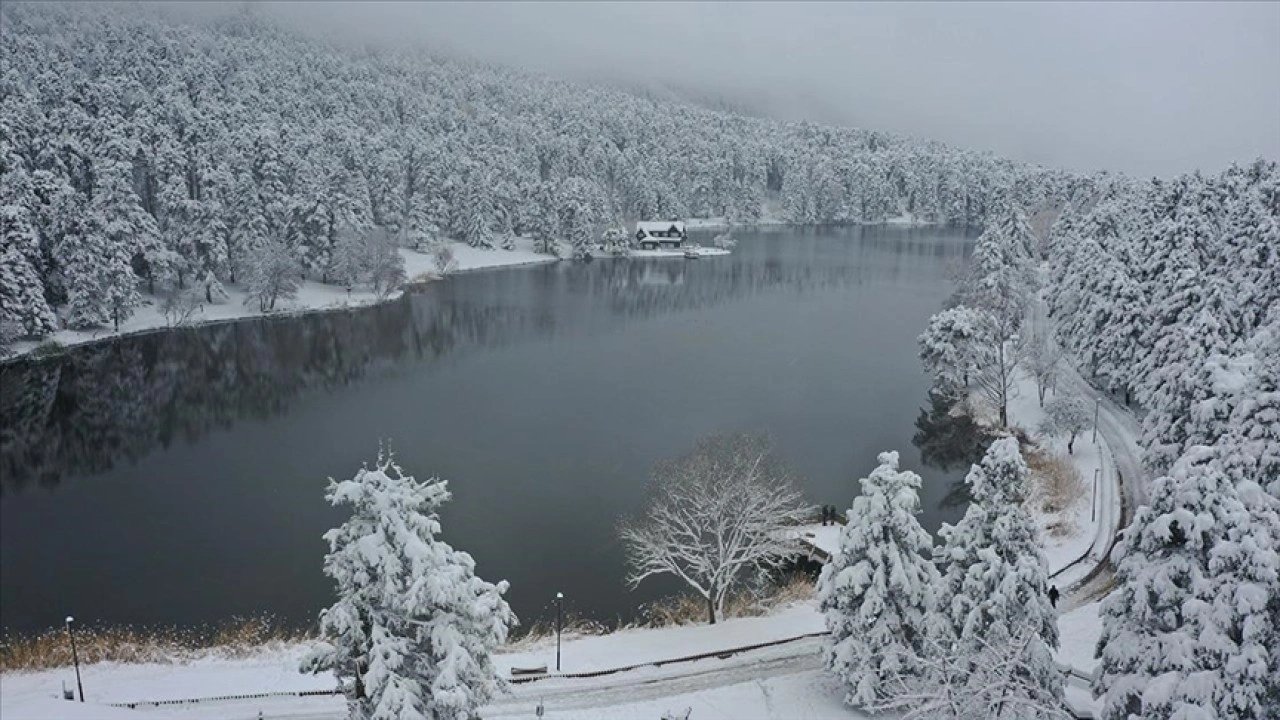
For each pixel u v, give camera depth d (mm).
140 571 47625
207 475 62375
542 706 31312
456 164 171375
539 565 47375
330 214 122062
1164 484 22781
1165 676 21797
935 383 78625
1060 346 79250
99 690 32688
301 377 87438
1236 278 62062
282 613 43000
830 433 69188
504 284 137875
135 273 103875
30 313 87062
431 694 22484
